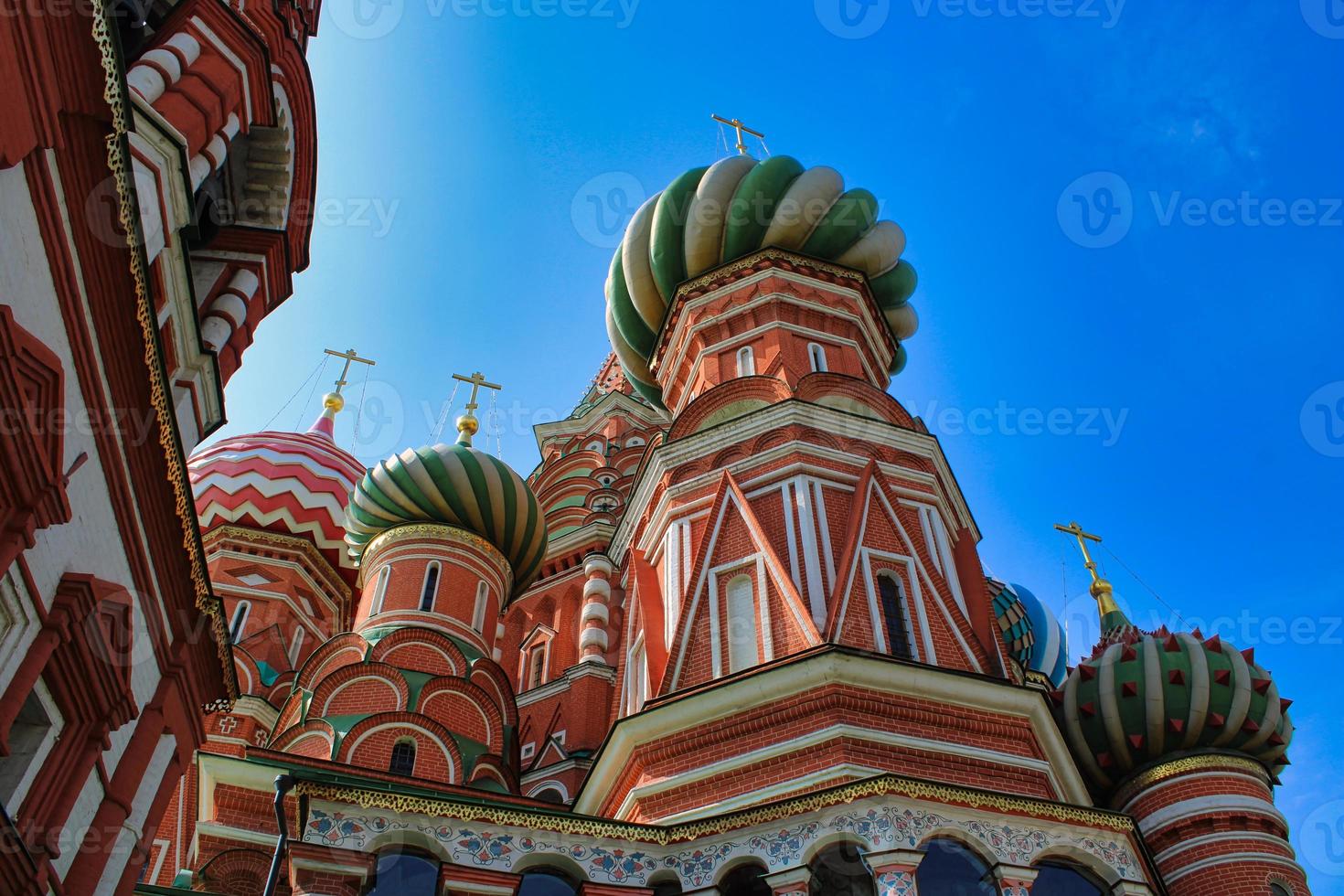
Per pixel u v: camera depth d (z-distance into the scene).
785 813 17.28
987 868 16.72
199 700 16.81
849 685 20.48
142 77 16.03
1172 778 25.03
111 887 14.45
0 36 11.04
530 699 35.28
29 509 12.00
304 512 42.12
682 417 28.58
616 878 17.16
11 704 12.16
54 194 12.50
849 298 31.70
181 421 17.31
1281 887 23.30
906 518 25.66
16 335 11.71
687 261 32.88
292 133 20.41
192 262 19.50
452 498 34.22
